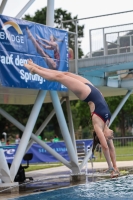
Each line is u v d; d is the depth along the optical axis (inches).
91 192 657.0
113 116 1080.8
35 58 807.7
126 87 1066.7
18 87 768.3
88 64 956.0
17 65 770.2
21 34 783.1
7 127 3403.1
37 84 805.2
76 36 948.6
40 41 821.9
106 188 697.6
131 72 1035.3
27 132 800.3
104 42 989.8
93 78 984.9
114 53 981.8
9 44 757.9
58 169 1180.5
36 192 706.8
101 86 1013.8
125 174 916.0
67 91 898.1
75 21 961.5
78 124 3206.2
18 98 1077.8
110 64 934.4
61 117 874.8
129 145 1481.3
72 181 855.1
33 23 810.2
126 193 633.6
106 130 445.7
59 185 797.2
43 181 881.5
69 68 949.8
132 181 783.7
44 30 834.2
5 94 959.6
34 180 864.9
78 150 1045.8
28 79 787.4
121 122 2987.2
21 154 779.4
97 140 457.1
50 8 877.2
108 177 874.8
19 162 773.9
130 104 2699.3
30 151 1248.8
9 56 756.6
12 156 1106.7
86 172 970.1
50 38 845.2
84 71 949.2
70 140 887.1
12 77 757.3
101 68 946.7
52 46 847.7
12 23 767.7
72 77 484.1
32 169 1214.9
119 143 1496.1
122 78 1077.8
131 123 3545.8
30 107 3006.9
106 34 987.3
